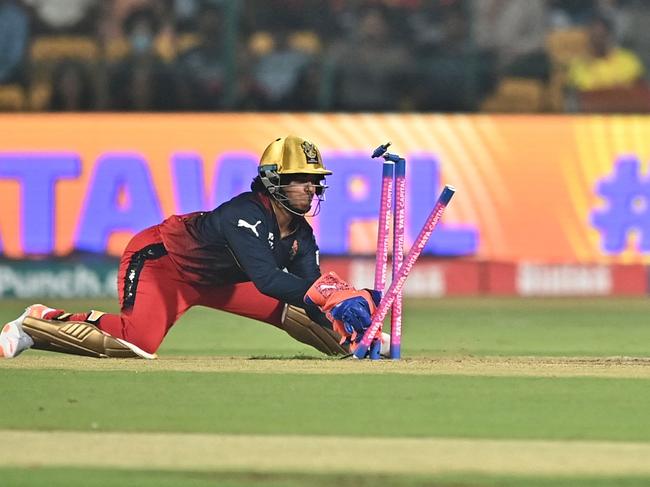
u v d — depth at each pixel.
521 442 20.06
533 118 60.56
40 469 17.78
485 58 67.81
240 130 60.38
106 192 60.44
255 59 66.88
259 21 67.06
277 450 19.25
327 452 19.11
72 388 25.44
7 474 17.44
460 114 61.31
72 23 67.50
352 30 67.56
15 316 51.31
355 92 67.50
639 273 61.06
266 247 28.89
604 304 58.28
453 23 67.62
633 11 68.50
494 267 60.91
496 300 59.62
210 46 67.06
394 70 67.62
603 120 60.56
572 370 29.17
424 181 60.19
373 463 18.31
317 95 67.38
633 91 68.06
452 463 18.36
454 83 67.62
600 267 60.94
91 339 30.78
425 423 21.70
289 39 67.25
